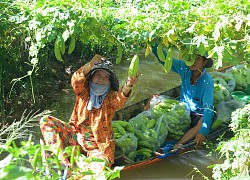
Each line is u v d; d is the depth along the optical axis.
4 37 3.83
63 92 5.10
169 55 2.74
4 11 2.93
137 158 3.44
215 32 2.37
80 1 2.68
